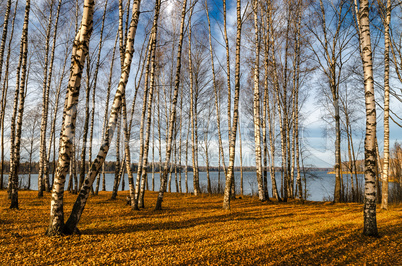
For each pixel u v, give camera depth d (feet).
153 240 19.08
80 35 19.07
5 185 96.68
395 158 67.62
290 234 21.25
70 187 66.80
